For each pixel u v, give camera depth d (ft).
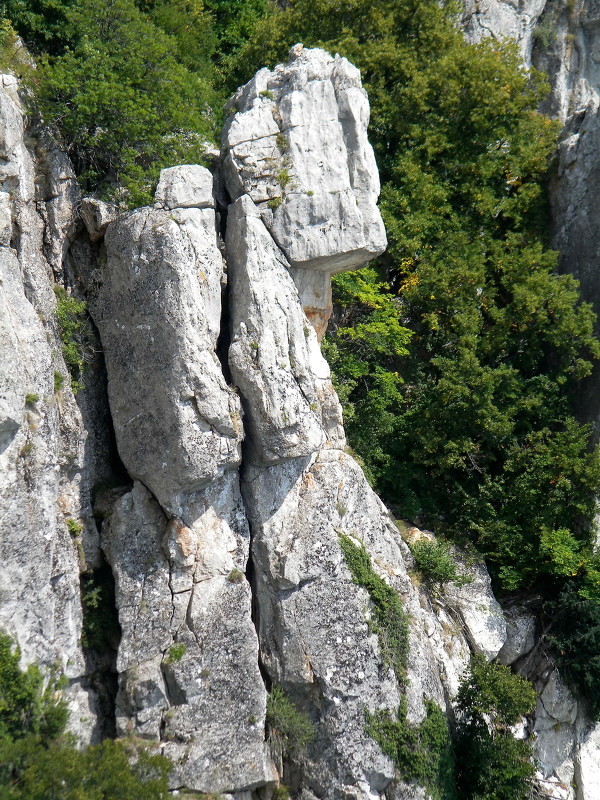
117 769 183.11
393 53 296.30
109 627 223.30
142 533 222.07
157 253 217.36
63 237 233.96
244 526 228.84
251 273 227.40
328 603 227.81
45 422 210.38
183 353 214.48
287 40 304.30
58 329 226.17
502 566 273.75
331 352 271.69
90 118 234.38
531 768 234.58
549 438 280.31
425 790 224.53
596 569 266.98
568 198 300.40
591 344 278.87
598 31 360.48
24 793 174.40
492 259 296.30
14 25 255.29
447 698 246.06
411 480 280.72
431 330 292.81
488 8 348.79
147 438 220.84
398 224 289.33
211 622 218.59
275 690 224.33
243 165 238.27
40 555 206.08
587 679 261.44
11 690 193.98
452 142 303.89
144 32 250.37
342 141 242.58
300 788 222.69
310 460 236.43
